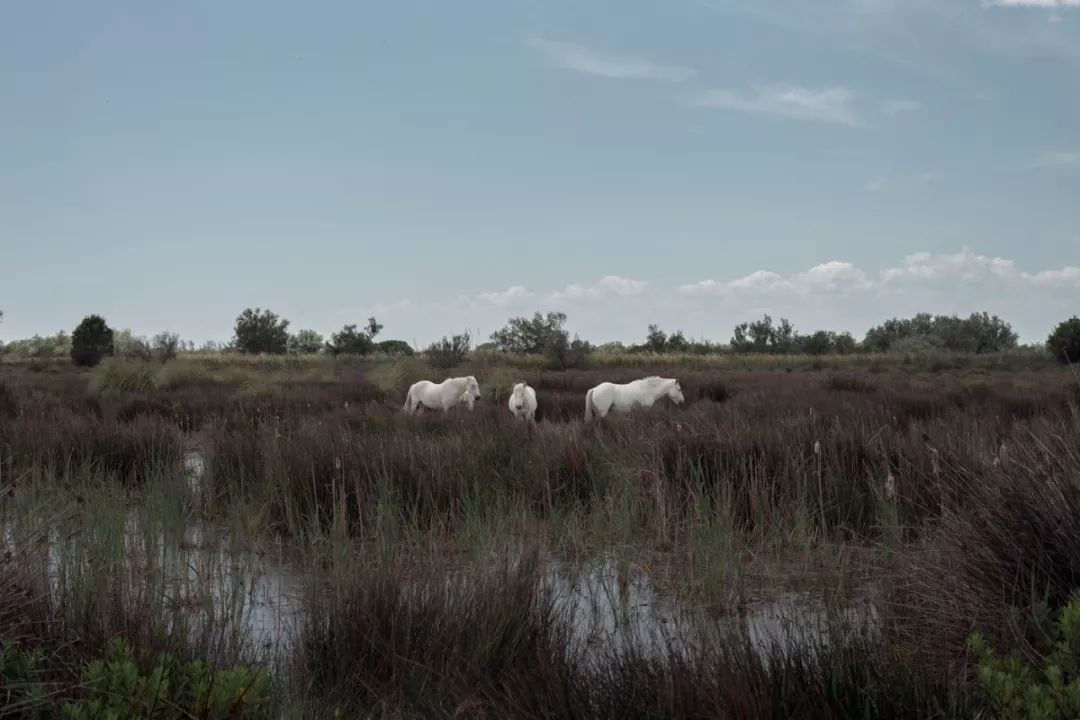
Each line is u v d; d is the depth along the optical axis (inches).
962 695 127.6
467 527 262.8
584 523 298.8
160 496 311.1
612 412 634.8
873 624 170.9
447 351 1210.6
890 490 257.4
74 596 166.6
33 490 269.3
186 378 992.9
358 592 185.5
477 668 158.7
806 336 2204.7
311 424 493.0
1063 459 171.0
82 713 116.3
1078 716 111.6
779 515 288.8
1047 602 146.0
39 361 1734.7
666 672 141.2
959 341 2285.9
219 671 138.1
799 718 122.1
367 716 152.5
